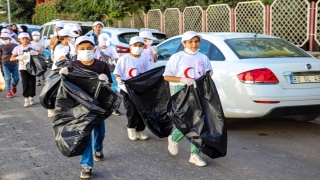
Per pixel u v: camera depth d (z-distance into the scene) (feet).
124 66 21.04
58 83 15.85
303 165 17.47
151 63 24.41
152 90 19.99
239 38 23.65
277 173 16.57
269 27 37.88
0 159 18.78
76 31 27.96
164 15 51.31
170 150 18.54
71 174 16.83
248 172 16.72
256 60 21.33
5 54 34.24
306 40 34.99
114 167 17.57
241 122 24.98
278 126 24.08
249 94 20.39
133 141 21.43
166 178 16.21
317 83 21.03
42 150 20.03
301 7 35.06
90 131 15.56
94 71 16.25
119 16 62.34
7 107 30.86
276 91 20.17
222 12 42.55
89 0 66.85
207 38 23.97
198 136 16.31
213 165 17.62
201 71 17.30
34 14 115.55
